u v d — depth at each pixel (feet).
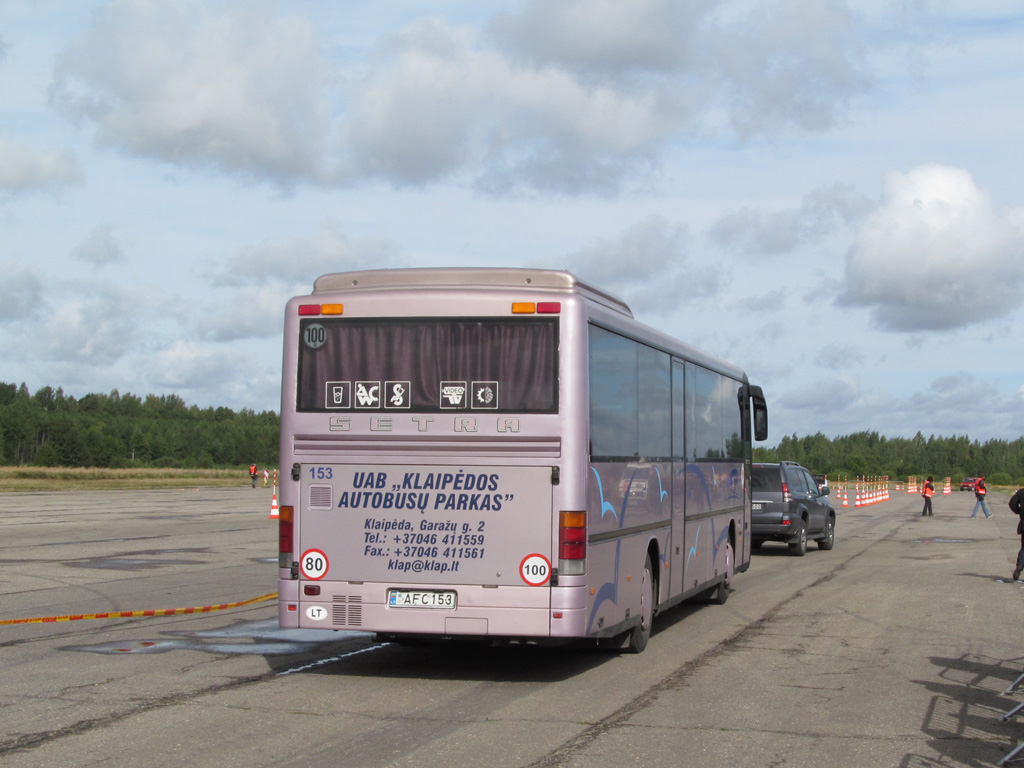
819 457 620.90
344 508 29.12
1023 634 38.73
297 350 29.78
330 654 33.50
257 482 257.14
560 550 27.99
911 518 139.44
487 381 28.63
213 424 609.83
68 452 459.73
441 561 28.50
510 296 28.78
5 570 57.67
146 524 98.07
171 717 24.22
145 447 526.98
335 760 20.44
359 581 28.91
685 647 35.78
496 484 28.37
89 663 31.35
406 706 25.72
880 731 23.50
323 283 30.48
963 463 613.11
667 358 38.32
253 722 23.76
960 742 22.61
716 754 21.29
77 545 74.28
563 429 28.19
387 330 29.27
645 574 34.76
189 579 54.03
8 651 33.35
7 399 631.15
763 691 28.07
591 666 31.89
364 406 29.14
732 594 52.49
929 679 29.91
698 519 42.91
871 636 38.27
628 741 22.30
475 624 28.22
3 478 240.32
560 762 20.48
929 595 51.55
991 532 107.55
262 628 38.65
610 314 31.35
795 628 40.45
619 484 31.76
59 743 21.71
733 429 50.96
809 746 22.07
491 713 25.00
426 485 28.68
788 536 76.33
